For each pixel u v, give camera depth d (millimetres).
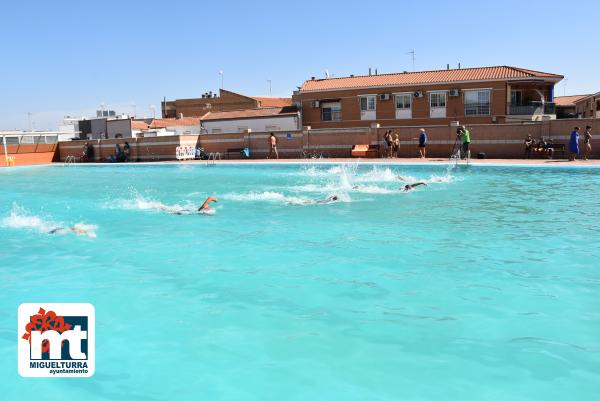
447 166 21859
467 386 3742
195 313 5281
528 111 35969
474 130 25844
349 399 3604
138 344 4578
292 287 6027
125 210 12141
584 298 5449
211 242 8453
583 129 23281
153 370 4109
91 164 33469
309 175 20703
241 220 10406
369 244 8031
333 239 8445
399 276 6340
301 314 5180
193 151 34031
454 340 4496
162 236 9031
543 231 8664
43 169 31109
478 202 12047
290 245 8109
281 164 25969
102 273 6793
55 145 38500
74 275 6734
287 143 31594
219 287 6094
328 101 42500
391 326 4820
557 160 22562
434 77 39125
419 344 4434
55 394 3814
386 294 5703
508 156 25141
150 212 11766
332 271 6629
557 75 35938
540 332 4629
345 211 11164
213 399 3664
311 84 44188
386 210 11164
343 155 29922
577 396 3594
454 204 11805
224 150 33750
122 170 27781
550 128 24047
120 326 4992
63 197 15336
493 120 36562
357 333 4688
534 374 3898
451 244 7898
